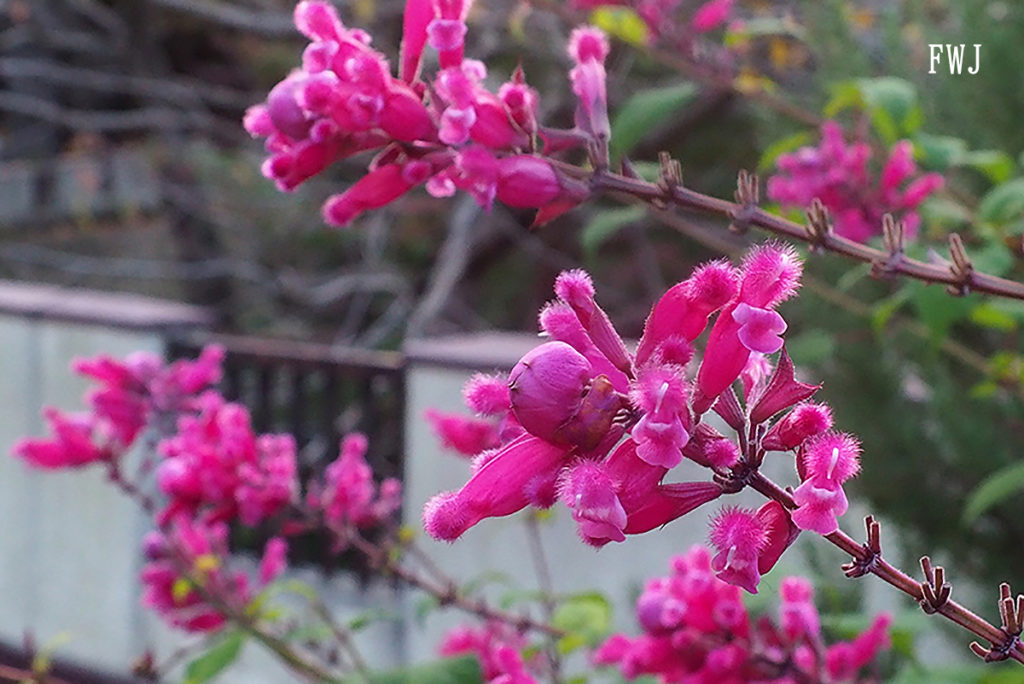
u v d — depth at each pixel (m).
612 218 3.04
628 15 3.38
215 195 12.35
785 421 1.20
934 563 3.93
